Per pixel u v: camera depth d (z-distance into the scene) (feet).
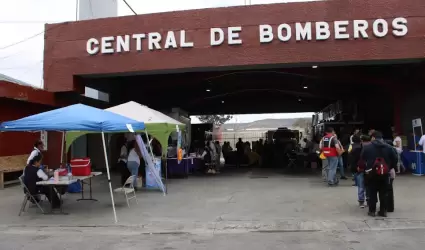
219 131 131.95
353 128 72.79
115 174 59.11
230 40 47.75
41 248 22.18
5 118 46.78
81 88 54.03
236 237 23.85
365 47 45.57
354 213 28.76
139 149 41.68
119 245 22.58
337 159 42.45
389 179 27.68
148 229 26.17
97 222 27.91
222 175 56.08
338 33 45.78
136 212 30.78
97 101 64.95
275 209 30.86
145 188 42.39
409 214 27.86
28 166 31.12
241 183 46.52
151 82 67.21
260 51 47.37
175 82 65.98
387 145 27.37
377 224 25.81
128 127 31.30
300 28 46.44
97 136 67.46
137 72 50.75
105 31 50.98
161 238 24.07
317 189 40.34
